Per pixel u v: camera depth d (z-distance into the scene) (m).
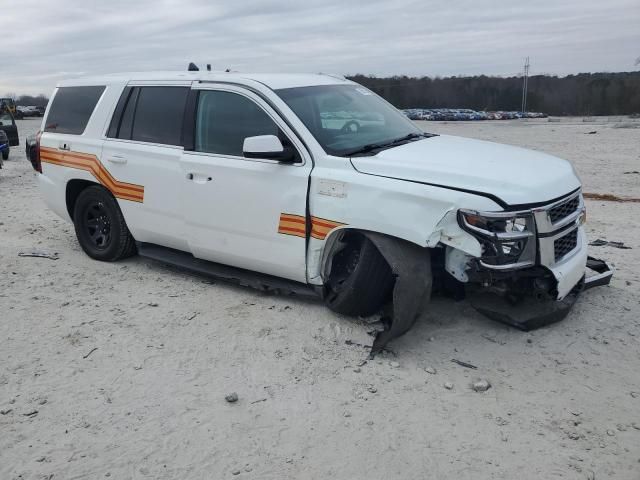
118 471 3.14
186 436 3.42
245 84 5.04
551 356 4.26
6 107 22.16
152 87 5.71
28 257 6.61
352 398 3.78
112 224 6.14
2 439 3.40
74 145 6.23
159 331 4.71
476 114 76.81
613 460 3.20
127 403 3.75
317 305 5.06
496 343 4.45
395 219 4.12
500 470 3.13
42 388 3.91
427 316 4.86
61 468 3.16
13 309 5.14
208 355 4.33
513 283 4.37
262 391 3.87
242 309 5.07
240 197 4.94
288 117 4.75
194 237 5.39
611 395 3.80
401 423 3.52
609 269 5.40
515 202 3.95
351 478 3.09
